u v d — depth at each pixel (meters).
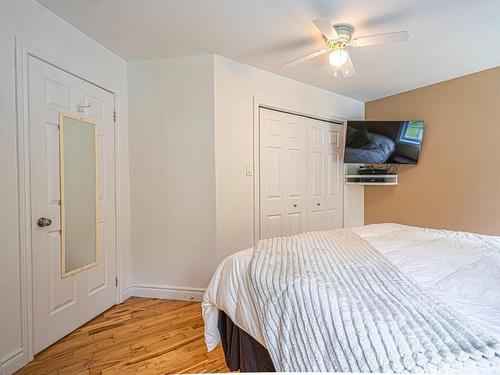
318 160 3.57
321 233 1.95
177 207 2.63
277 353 1.06
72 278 2.05
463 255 1.41
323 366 0.89
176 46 2.40
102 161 2.38
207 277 2.59
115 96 2.53
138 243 2.72
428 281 1.09
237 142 2.73
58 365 1.67
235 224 2.73
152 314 2.33
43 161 1.82
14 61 1.64
